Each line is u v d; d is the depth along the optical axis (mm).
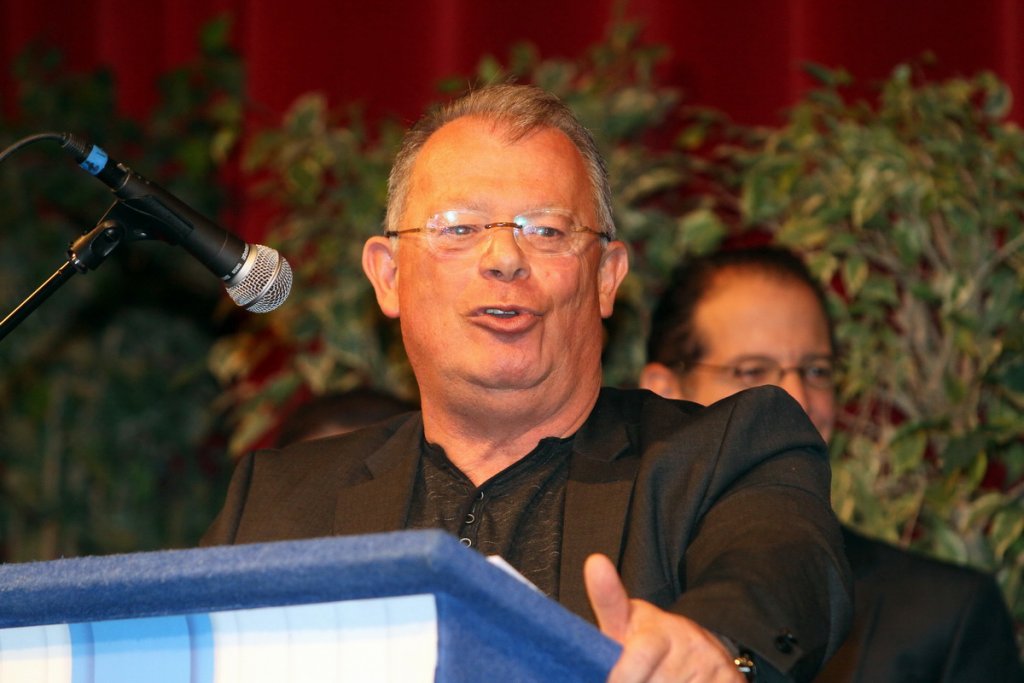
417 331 4004
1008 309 6754
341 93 9039
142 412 9633
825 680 5191
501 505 3826
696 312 6008
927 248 6918
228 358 8625
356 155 8086
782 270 6027
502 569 2203
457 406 3959
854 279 6879
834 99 7359
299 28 9125
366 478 4012
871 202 6781
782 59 8195
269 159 8602
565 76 7973
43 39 9930
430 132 4199
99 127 9586
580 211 4020
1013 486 7273
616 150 7871
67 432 9578
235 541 3881
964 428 6891
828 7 8062
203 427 9688
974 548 6766
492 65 8016
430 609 2277
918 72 7918
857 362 6926
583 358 4016
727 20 8281
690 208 8102
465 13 8727
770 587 2869
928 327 7117
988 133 7348
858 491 6676
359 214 7836
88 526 9555
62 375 9594
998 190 7023
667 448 3562
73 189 9602
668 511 3453
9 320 3541
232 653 2422
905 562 5445
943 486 6621
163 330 9727
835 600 3033
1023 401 6766
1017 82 7812
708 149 8250
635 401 4090
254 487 4039
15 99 9992
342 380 8094
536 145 4012
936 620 5246
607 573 2422
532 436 3982
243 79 9273
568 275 3943
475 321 3891
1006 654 5277
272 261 3676
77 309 9617
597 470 3730
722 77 8273
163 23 9828
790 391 5836
